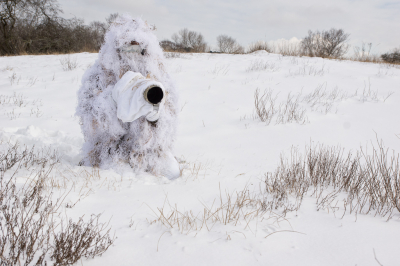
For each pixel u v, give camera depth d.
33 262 1.68
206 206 2.70
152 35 3.38
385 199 2.68
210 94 8.63
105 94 3.12
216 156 4.75
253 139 5.58
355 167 3.42
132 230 2.20
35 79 10.54
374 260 1.88
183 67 12.23
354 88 8.85
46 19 26.70
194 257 1.89
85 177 3.21
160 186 3.19
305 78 9.95
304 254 1.95
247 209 2.63
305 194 3.00
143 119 3.25
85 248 1.78
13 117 6.54
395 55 19.80
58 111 7.27
